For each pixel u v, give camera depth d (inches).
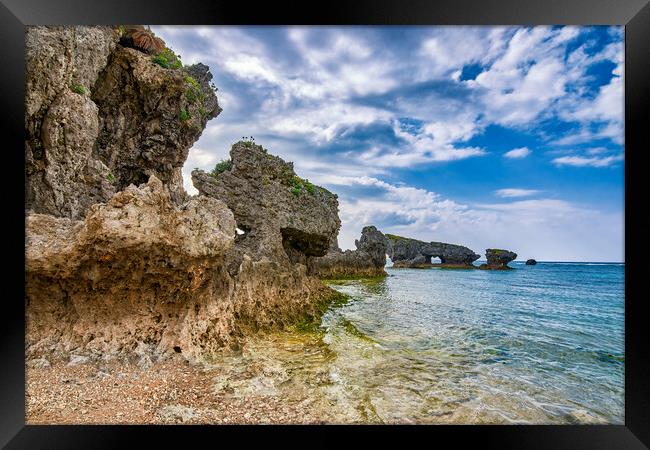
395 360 369.4
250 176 719.7
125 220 281.4
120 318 308.8
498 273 2642.7
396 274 2578.7
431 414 252.7
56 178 381.4
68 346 279.3
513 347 467.5
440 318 677.9
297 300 611.5
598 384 332.2
